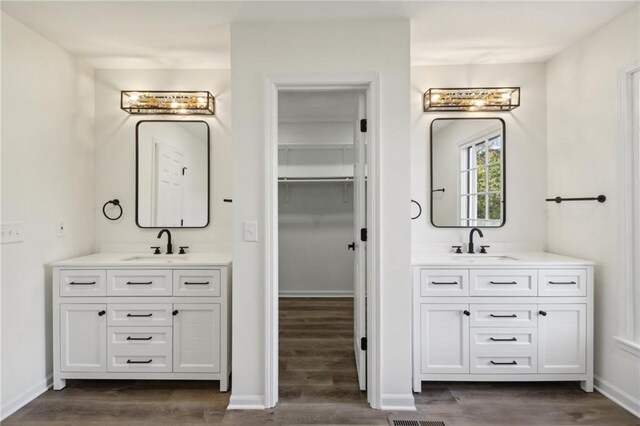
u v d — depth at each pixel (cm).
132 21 210
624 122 207
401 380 208
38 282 223
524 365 222
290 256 443
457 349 223
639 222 203
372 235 207
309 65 207
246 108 207
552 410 205
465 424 192
